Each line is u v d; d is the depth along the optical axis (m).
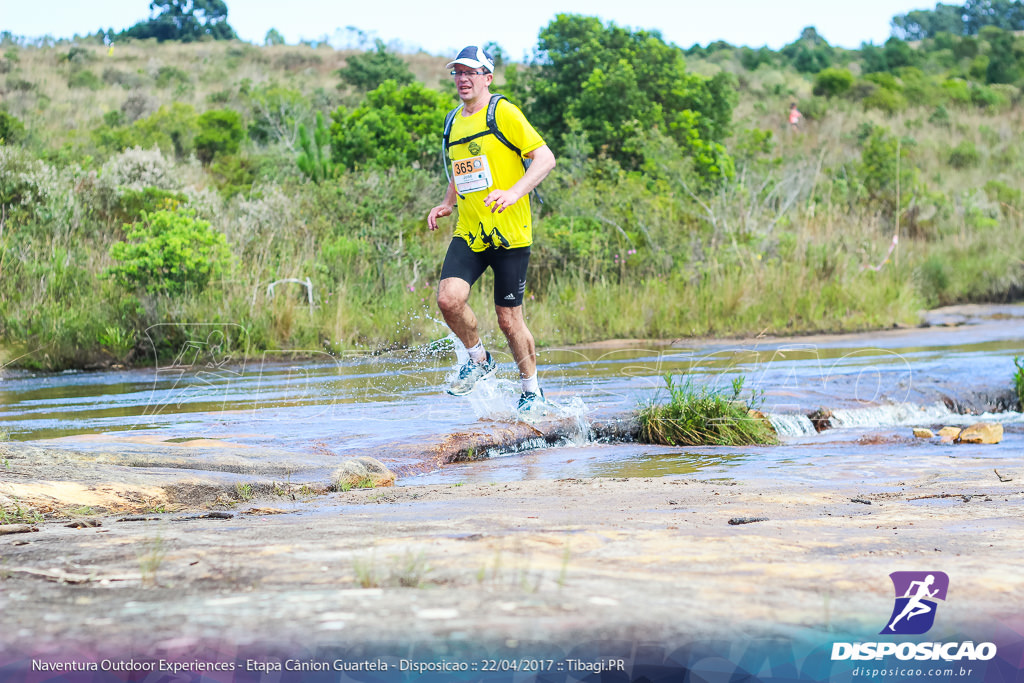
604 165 15.75
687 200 15.75
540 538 1.93
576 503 2.95
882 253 16.09
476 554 1.71
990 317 14.18
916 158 26.83
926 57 47.88
